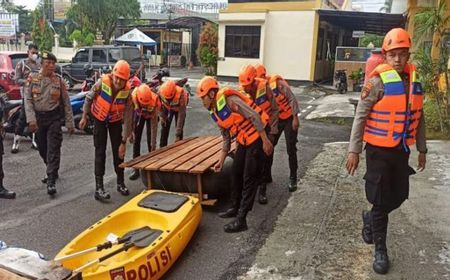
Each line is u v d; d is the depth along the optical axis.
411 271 3.31
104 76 4.77
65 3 50.34
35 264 1.86
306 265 3.47
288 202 4.91
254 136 3.99
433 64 8.49
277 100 5.06
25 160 6.69
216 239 4.01
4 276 1.76
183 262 3.58
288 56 20.25
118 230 3.70
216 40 21.83
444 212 4.44
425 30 8.93
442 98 8.66
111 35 34.31
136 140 5.89
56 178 5.36
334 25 22.75
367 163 3.25
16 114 7.25
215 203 4.76
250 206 4.15
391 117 3.08
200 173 4.45
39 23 31.59
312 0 19.52
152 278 3.12
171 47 31.34
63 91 5.15
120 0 33.41
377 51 6.78
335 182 5.56
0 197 5.02
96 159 4.94
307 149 7.52
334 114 11.60
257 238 4.01
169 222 3.60
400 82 3.06
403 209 4.51
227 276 3.35
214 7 41.59
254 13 20.34
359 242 3.86
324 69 21.95
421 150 3.39
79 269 2.77
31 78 5.00
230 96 3.96
